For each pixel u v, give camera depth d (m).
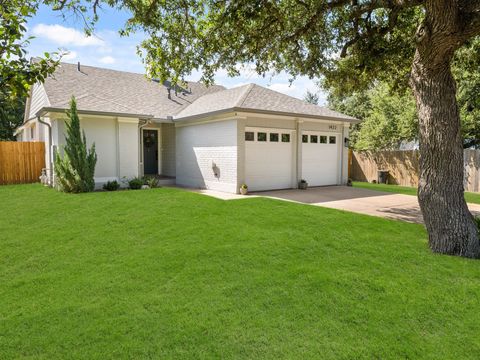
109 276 4.46
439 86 5.23
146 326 3.23
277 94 14.36
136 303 3.70
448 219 5.28
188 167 14.52
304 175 13.83
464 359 2.77
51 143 12.98
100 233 6.41
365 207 9.27
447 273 4.52
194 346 2.93
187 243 5.75
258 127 12.24
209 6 7.29
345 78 9.69
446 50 4.94
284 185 13.28
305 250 5.38
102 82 16.14
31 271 4.69
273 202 9.51
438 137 5.28
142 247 5.62
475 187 13.92
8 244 5.80
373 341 3.01
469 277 4.39
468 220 5.31
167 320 3.34
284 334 3.11
